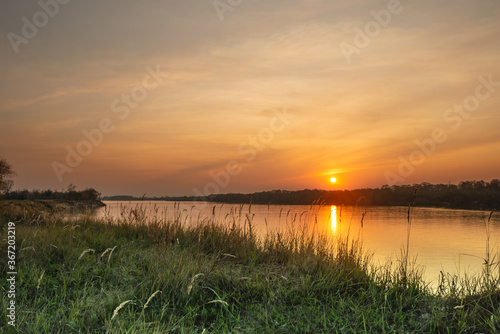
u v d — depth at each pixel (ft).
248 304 15.42
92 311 13.74
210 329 13.24
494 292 15.15
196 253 23.08
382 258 27.86
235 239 26.40
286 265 21.49
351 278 17.74
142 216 32.60
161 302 14.92
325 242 23.61
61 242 23.62
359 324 13.35
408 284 17.15
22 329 12.10
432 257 41.42
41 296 15.02
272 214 98.12
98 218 36.42
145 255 22.13
